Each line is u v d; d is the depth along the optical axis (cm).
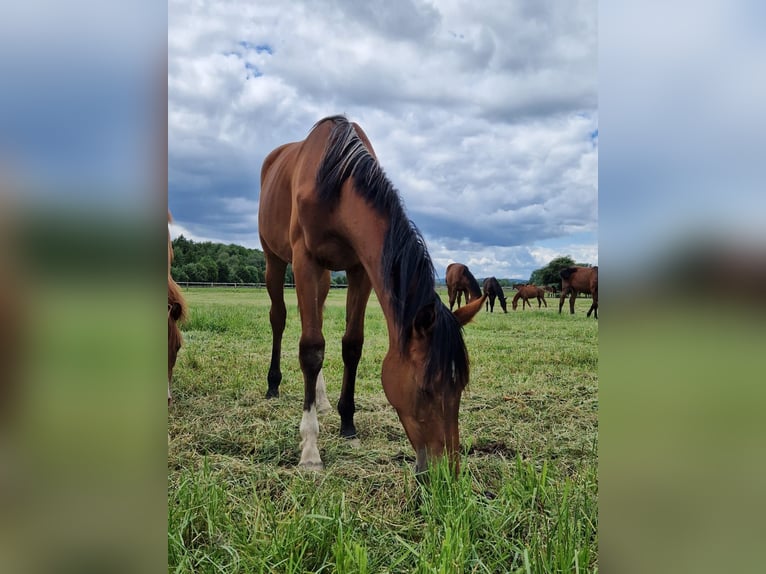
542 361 472
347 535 155
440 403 179
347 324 279
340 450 254
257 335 605
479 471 221
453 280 1052
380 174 225
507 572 146
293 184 280
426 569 138
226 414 302
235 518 179
